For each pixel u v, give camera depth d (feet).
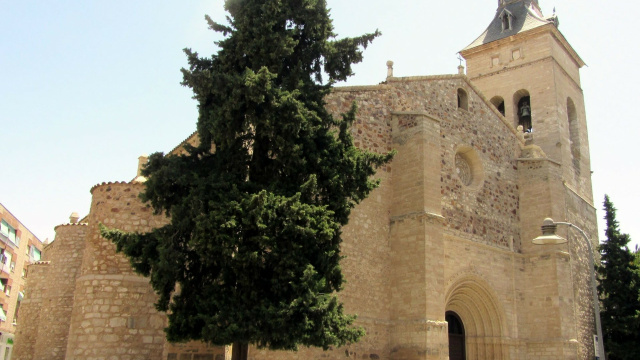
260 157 56.70
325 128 59.57
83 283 63.93
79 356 60.70
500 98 134.72
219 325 47.03
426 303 70.18
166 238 49.65
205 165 56.54
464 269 83.76
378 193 77.46
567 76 134.51
